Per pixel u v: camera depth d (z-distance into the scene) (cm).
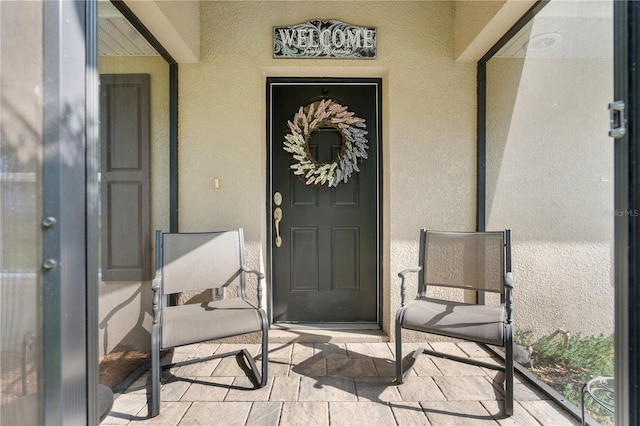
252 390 188
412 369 210
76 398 106
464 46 235
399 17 251
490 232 204
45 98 102
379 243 276
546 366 202
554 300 201
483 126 249
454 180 254
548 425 158
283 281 277
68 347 104
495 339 167
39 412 101
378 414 166
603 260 171
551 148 201
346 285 279
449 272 215
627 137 101
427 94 253
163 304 203
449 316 184
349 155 271
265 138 271
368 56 251
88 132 111
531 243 219
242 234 232
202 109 252
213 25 250
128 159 204
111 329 185
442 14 251
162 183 243
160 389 175
